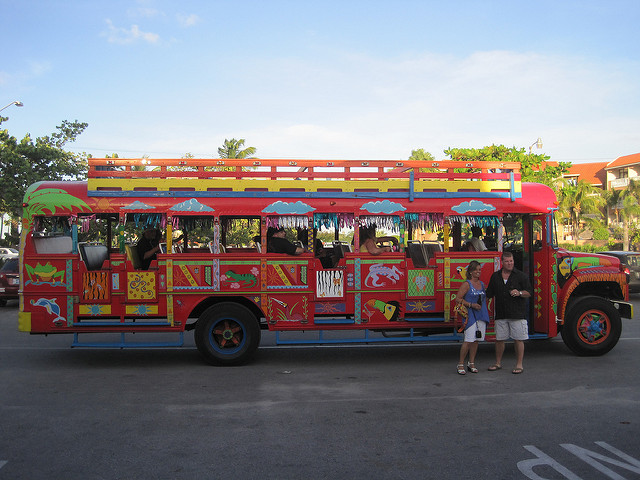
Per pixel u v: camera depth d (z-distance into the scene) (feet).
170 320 26.48
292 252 26.99
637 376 24.56
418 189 28.07
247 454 15.35
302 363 27.81
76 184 27.30
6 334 37.17
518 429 17.39
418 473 14.06
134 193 26.81
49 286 26.22
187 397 21.33
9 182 79.00
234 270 26.78
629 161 171.83
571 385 22.97
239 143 110.22
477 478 13.76
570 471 14.19
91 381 24.03
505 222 30.99
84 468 14.38
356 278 27.25
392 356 29.58
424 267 27.63
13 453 15.42
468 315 25.05
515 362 27.73
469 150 105.19
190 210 26.84
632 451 15.55
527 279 25.12
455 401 20.65
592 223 135.03
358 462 14.78
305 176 27.84
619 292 29.89
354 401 20.70
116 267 26.37
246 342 26.84
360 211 27.50
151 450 15.65
